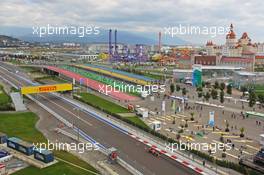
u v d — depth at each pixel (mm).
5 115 148000
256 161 88188
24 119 141500
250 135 121562
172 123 137375
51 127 129625
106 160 93625
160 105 176250
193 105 178125
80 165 89312
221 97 182500
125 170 86250
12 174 82812
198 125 134750
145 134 119375
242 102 187875
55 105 170375
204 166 88938
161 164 90125
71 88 196125
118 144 107438
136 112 153750
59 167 87375
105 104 176000
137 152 99750
